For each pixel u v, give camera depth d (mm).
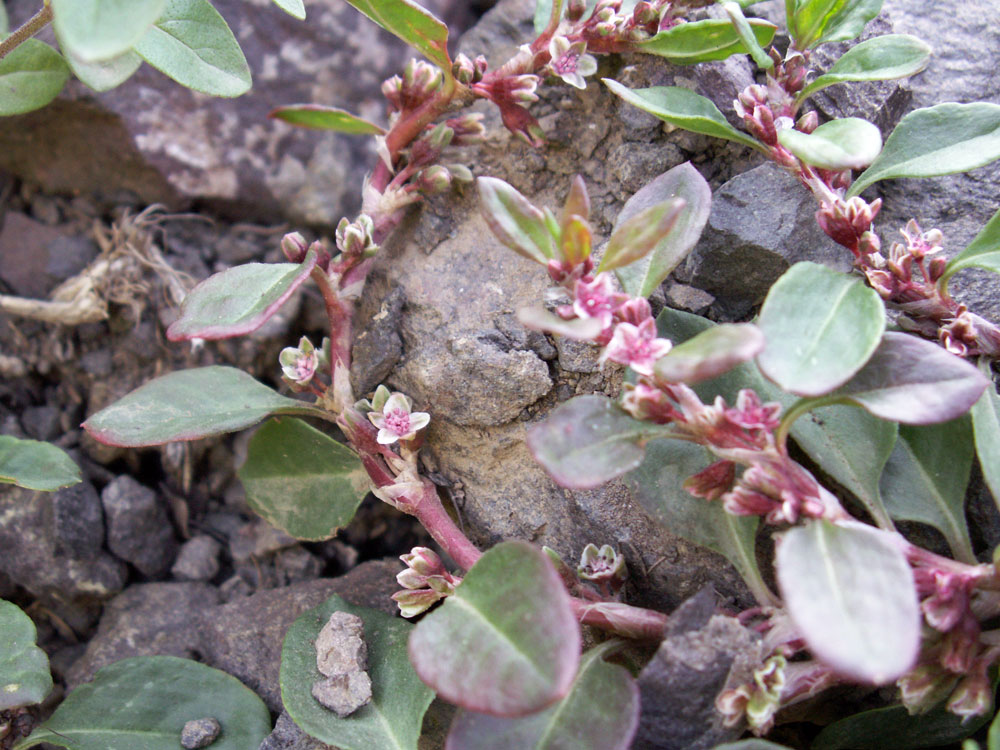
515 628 55
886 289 67
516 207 60
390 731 68
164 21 73
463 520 83
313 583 89
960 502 66
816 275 59
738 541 65
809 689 60
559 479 55
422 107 82
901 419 55
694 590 74
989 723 67
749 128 70
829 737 66
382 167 85
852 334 55
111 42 53
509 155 87
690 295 78
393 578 87
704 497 63
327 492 84
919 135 71
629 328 58
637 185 82
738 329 52
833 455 65
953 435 67
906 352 58
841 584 51
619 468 56
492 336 78
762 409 56
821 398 58
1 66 84
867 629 48
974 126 70
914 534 72
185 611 92
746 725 61
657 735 61
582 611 66
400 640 73
